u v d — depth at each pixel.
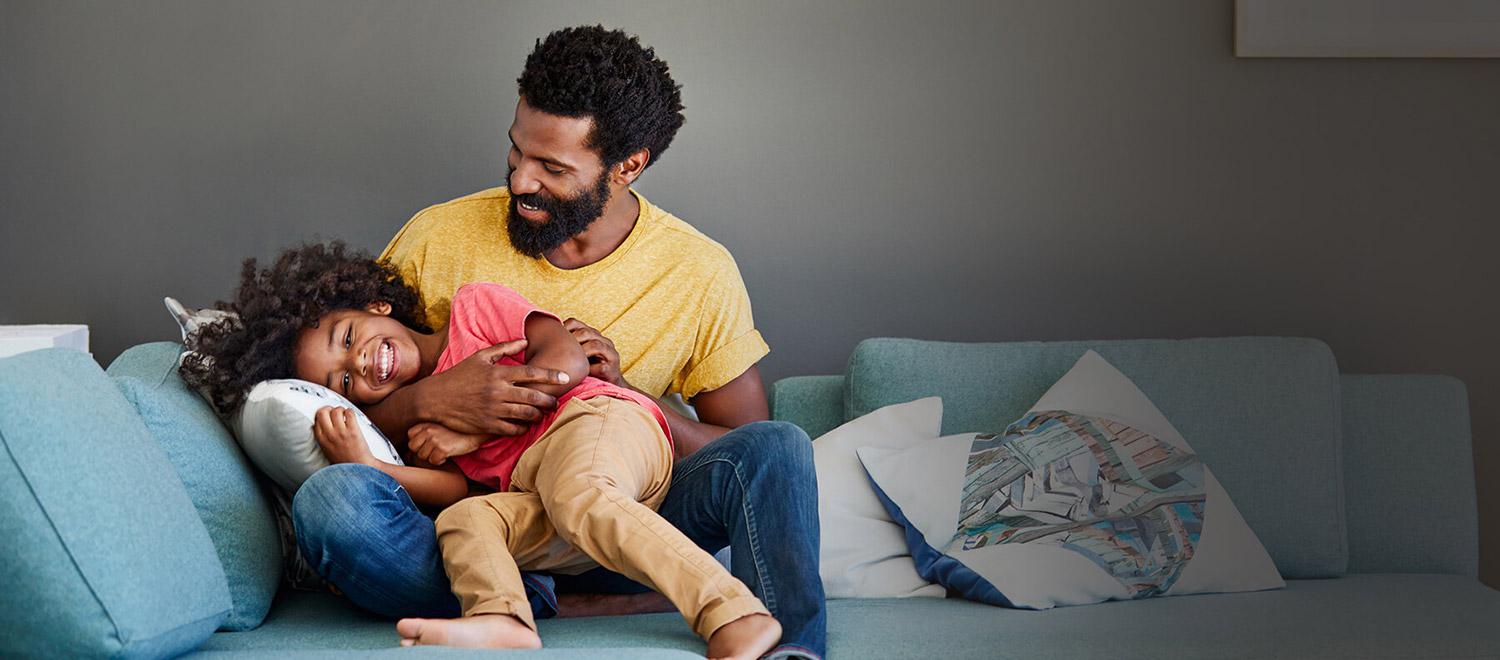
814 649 1.59
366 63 2.66
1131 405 2.18
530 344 1.95
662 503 1.86
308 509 1.64
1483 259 2.82
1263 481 2.20
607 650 1.44
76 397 1.43
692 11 2.70
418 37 2.66
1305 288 2.81
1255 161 2.79
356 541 1.64
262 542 1.78
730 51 2.71
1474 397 2.83
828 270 2.76
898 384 2.30
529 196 2.09
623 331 2.19
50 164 2.62
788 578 1.68
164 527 1.44
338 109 2.66
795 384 2.46
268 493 1.91
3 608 1.31
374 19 2.65
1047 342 2.35
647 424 1.85
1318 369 2.27
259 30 2.64
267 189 2.65
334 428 1.76
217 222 2.65
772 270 2.75
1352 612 1.85
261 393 1.80
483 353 1.90
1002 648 1.67
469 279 2.20
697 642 1.64
